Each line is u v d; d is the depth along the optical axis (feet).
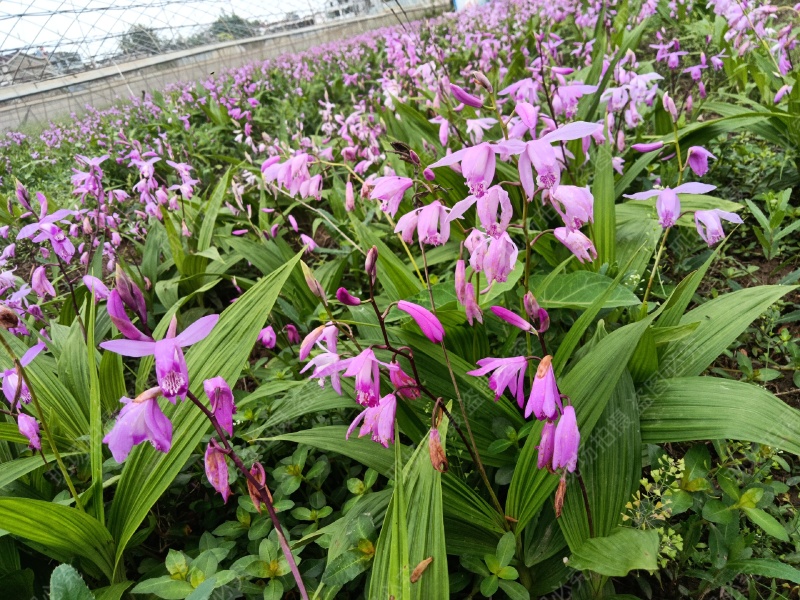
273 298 5.37
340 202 12.17
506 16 31.94
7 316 4.22
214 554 4.79
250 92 29.63
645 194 5.99
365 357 4.42
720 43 14.76
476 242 4.72
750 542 4.62
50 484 6.24
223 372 5.28
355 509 5.07
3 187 25.73
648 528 4.87
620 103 9.46
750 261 9.00
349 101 26.63
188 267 10.90
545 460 3.94
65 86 62.75
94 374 5.04
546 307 6.25
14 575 4.97
